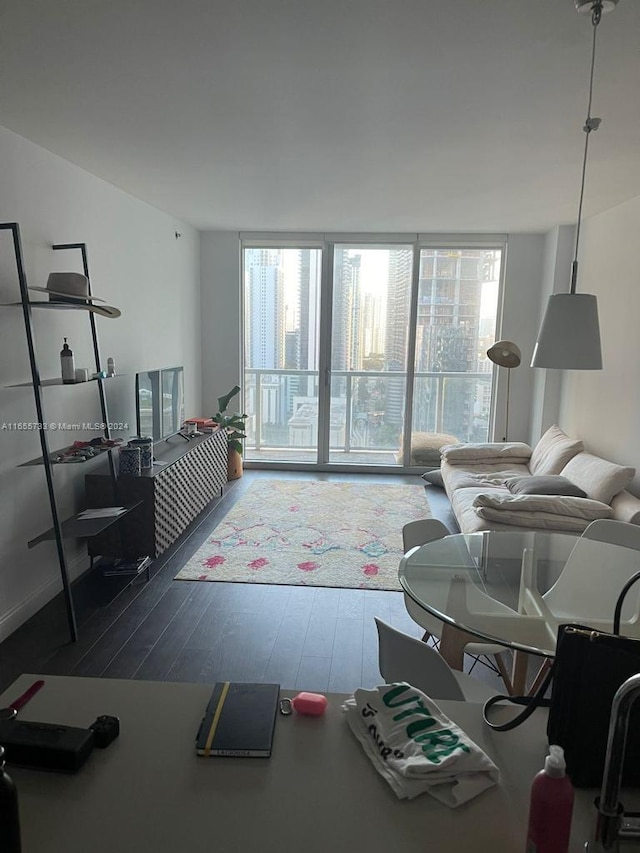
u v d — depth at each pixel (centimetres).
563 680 104
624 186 379
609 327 442
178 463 407
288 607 330
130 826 92
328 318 613
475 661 282
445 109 256
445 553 262
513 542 282
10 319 294
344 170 357
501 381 603
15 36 195
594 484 375
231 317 617
